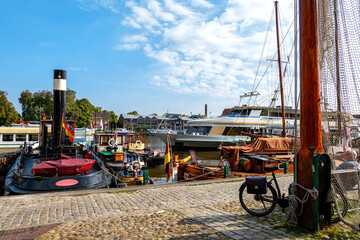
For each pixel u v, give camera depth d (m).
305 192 4.20
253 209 5.38
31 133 32.56
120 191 7.67
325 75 4.42
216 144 29.89
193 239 3.87
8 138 31.34
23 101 62.62
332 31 4.30
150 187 8.22
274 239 3.82
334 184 4.52
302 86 4.37
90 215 5.25
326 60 4.34
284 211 5.09
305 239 3.80
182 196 6.98
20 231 4.30
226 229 4.29
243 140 28.09
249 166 13.02
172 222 4.73
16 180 9.58
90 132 40.97
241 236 3.96
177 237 3.96
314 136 4.23
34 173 9.17
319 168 4.12
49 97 63.47
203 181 9.20
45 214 5.30
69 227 4.51
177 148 31.66
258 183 4.97
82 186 9.38
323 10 4.32
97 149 22.09
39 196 6.91
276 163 12.61
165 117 117.19
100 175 10.57
